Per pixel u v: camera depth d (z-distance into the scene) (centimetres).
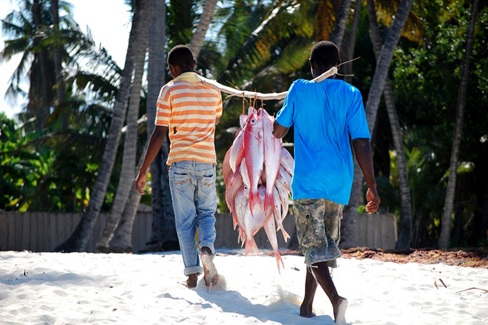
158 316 638
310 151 625
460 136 2742
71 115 2930
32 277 795
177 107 748
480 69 2820
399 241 2617
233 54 2625
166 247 2006
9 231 2562
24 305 667
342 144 629
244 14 2677
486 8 2894
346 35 2753
